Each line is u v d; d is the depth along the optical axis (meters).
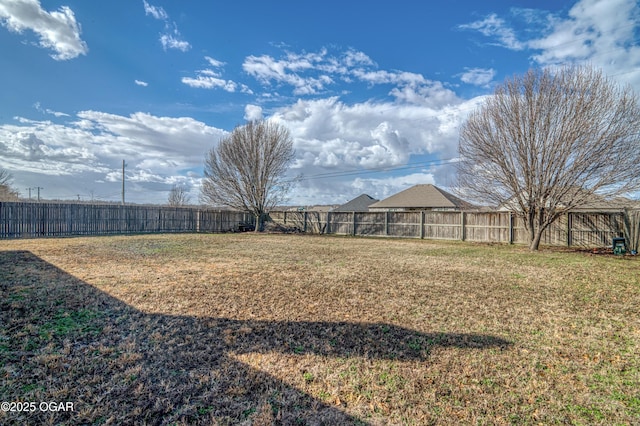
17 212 13.41
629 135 10.60
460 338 3.39
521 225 14.60
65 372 2.45
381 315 4.08
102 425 1.86
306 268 7.36
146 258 8.34
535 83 11.94
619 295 5.31
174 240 13.59
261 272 6.74
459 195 14.28
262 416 1.99
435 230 17.19
